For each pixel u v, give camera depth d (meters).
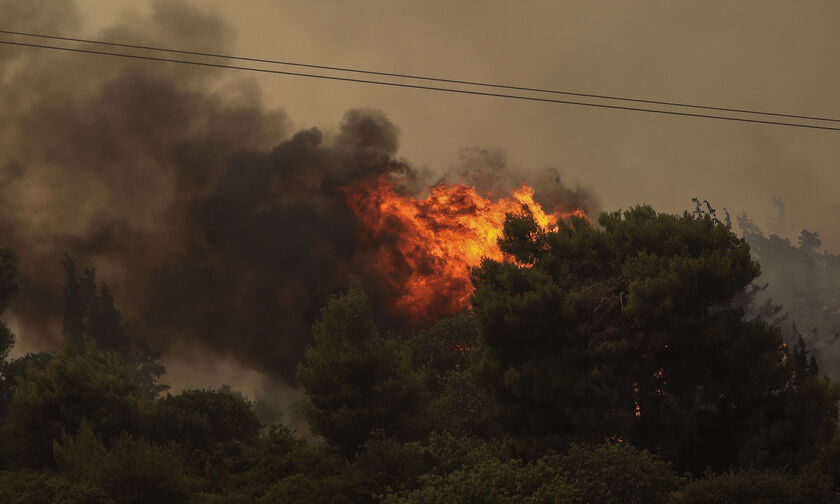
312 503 47.50
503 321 55.00
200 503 48.66
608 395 50.97
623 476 39.41
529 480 40.16
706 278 52.53
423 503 39.62
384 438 53.81
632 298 51.91
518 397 54.41
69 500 43.97
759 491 40.19
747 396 51.84
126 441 49.53
